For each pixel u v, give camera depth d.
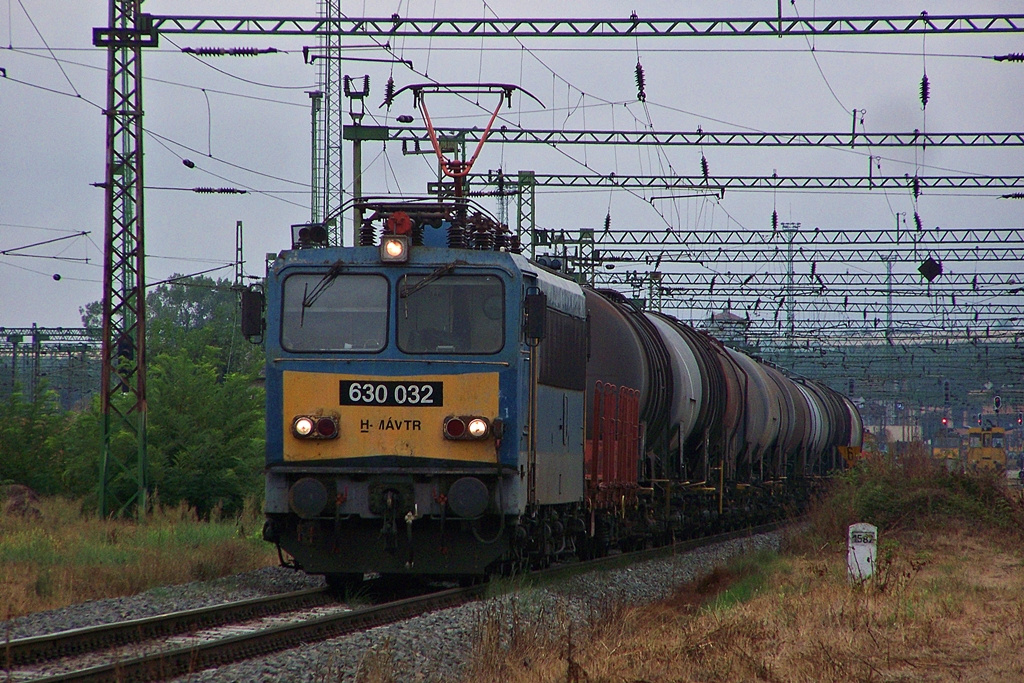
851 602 51.94
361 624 45.09
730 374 108.50
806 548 94.75
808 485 154.00
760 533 118.19
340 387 51.62
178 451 100.31
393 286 52.00
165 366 108.81
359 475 51.59
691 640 41.06
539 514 58.56
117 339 92.75
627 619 48.97
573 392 64.44
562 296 62.12
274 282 52.47
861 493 108.81
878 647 41.97
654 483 87.06
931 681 36.12
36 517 86.62
